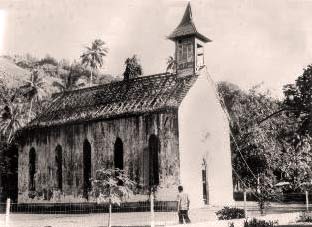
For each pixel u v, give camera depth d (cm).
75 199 3472
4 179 4219
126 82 3647
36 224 2248
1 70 6128
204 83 3459
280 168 3181
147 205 3084
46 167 3691
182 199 1906
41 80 6250
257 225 1797
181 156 3053
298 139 3406
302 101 3416
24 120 5734
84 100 3750
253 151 2947
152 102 3253
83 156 3481
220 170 3512
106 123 3375
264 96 3984
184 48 3456
